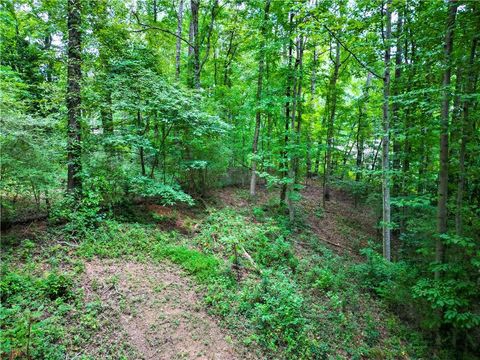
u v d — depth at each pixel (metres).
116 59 8.10
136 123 8.95
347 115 14.98
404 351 5.47
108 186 7.32
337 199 15.72
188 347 4.29
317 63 11.41
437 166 9.49
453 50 5.94
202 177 10.86
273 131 14.03
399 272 6.94
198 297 5.40
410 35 7.23
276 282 6.15
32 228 6.22
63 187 7.18
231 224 8.61
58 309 4.26
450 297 5.28
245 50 11.71
